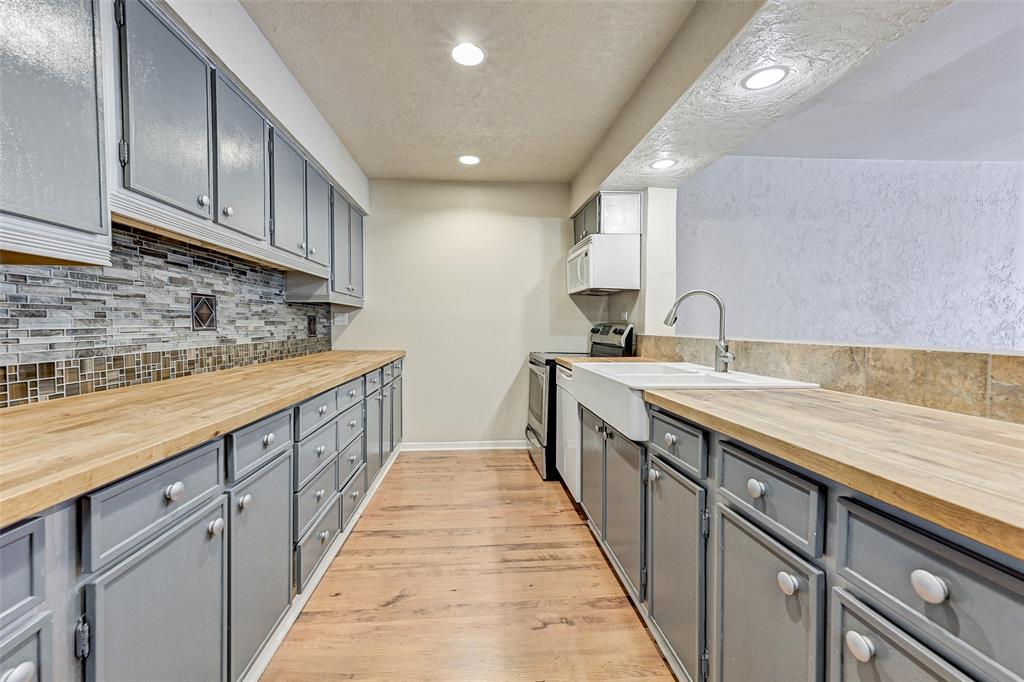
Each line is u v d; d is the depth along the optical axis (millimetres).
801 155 3422
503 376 3764
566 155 3107
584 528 2322
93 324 1389
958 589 532
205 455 1004
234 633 1128
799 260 3484
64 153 877
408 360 3709
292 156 2162
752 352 1833
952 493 535
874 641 638
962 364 1054
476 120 2562
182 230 1336
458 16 1680
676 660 1281
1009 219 3592
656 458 1422
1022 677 465
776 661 860
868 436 829
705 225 3422
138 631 794
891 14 1256
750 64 1517
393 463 3373
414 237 3689
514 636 1504
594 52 1902
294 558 1546
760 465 917
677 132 2061
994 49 2061
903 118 2816
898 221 3535
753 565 937
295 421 1521
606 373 1957
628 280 2992
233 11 1543
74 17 900
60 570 652
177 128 1292
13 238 793
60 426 938
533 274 3756
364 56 1932
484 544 2146
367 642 1465
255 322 2426
